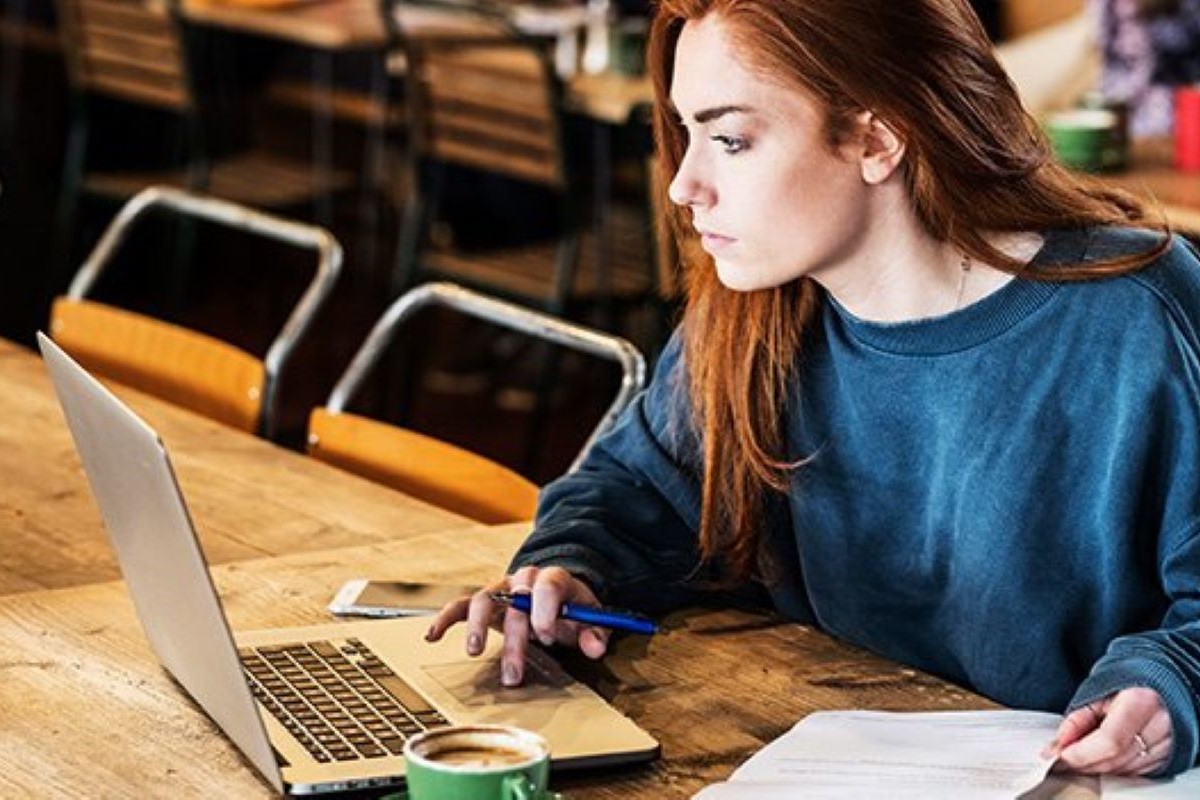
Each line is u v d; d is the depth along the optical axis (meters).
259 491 2.83
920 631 2.33
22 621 2.33
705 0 2.11
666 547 2.43
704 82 2.11
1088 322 2.15
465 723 2.02
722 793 1.89
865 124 2.11
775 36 2.07
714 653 2.27
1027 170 2.18
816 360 2.32
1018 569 2.20
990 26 6.52
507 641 2.15
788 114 2.10
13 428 3.12
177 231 7.05
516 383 6.42
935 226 2.17
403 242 5.81
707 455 2.37
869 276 2.21
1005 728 2.04
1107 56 5.16
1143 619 2.21
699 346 2.36
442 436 6.00
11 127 7.11
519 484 2.87
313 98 6.94
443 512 2.76
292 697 2.07
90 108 7.05
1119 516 2.15
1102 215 2.20
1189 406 2.12
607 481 2.46
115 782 1.94
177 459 2.97
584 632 2.20
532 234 6.55
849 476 2.31
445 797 1.68
